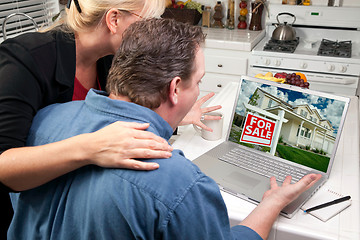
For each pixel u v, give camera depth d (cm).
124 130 69
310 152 128
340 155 140
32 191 77
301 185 102
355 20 327
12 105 87
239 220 108
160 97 72
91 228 68
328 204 109
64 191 72
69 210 71
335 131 123
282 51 324
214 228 69
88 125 76
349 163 134
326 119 125
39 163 71
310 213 107
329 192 117
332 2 338
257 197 114
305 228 101
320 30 353
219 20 393
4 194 98
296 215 107
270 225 95
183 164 68
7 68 93
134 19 103
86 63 119
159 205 64
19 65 94
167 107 75
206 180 69
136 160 67
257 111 141
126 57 71
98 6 100
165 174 66
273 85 137
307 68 316
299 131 131
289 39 335
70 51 108
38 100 98
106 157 68
